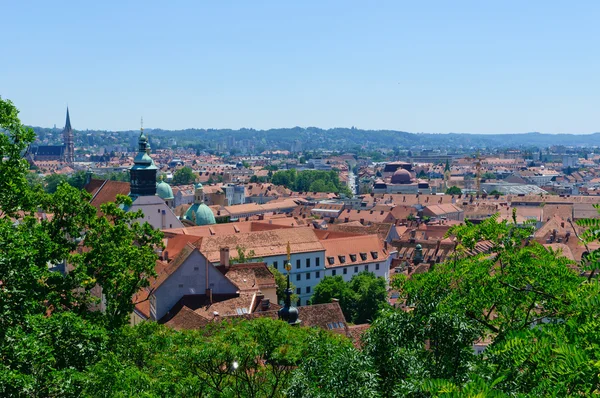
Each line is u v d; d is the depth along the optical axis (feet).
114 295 202.08
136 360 180.45
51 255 187.42
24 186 182.29
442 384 75.72
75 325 139.44
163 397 148.05
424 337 118.93
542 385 76.95
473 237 126.41
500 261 122.93
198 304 344.49
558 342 79.36
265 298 364.99
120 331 184.24
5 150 177.17
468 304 119.03
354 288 440.86
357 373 117.29
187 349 158.92
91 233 203.51
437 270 124.98
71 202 196.95
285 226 627.46
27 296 139.13
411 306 124.16
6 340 121.90
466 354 115.03
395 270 541.75
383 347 120.98
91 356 140.77
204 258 353.31
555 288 112.06
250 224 645.92
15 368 117.80
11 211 179.52
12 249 138.31
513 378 91.09
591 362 73.05
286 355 161.89
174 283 347.77
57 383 119.24
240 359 158.10
